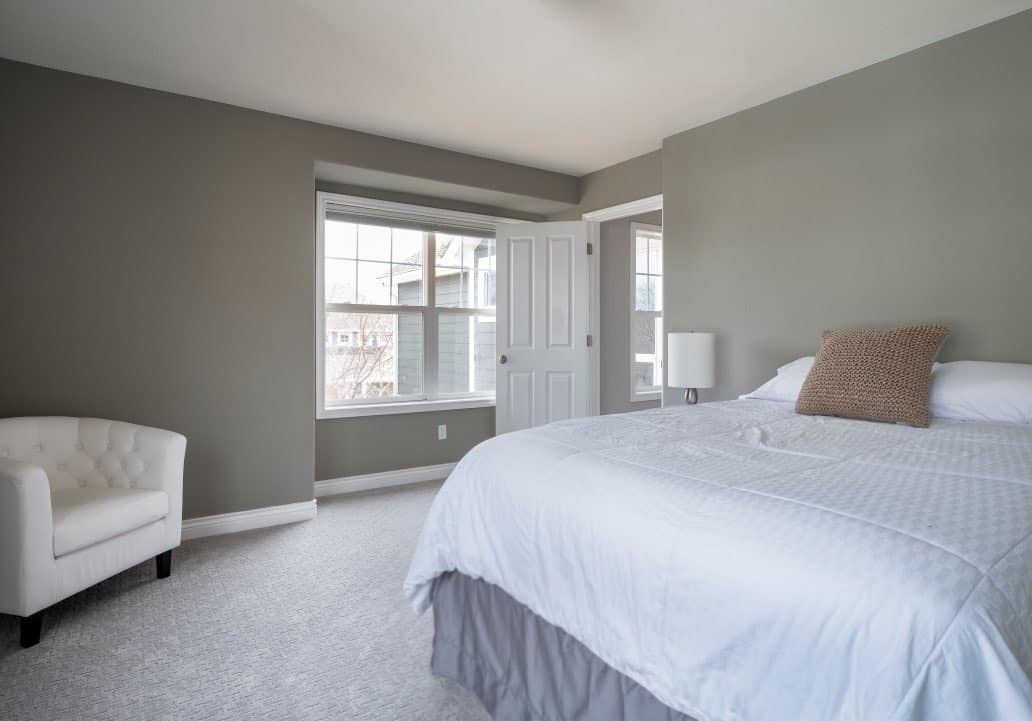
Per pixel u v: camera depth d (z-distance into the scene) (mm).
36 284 2809
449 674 1825
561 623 1388
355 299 4219
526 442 1800
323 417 3994
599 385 4797
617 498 1319
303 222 3490
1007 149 2398
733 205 3418
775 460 1506
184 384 3154
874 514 1044
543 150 4066
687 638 1076
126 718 1646
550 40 2568
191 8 2309
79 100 2891
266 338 3379
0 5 2285
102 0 2252
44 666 1906
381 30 2477
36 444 2580
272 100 3217
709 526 1118
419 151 3922
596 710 1330
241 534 3230
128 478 2617
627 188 4289
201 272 3193
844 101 2912
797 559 966
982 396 2133
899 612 828
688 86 3039
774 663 934
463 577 1834
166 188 3096
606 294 4957
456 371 4719
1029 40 2340
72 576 2131
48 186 2828
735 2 2277
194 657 1968
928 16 2391
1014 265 2381
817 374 2377
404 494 4059
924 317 2641
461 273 4730
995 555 891
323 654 1995
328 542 3104
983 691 766
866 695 820
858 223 2867
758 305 3299
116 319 2982
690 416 2262
